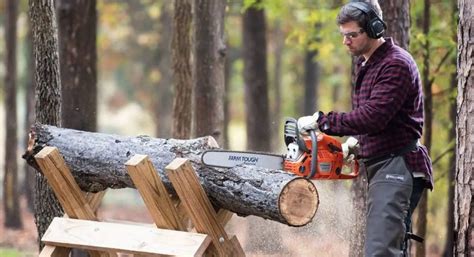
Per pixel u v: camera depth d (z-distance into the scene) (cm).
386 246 917
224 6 1672
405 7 1261
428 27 1673
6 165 2714
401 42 1256
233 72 4772
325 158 930
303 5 2269
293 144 934
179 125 1769
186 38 1756
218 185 945
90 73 1800
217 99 1658
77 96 1788
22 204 3603
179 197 959
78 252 1589
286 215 890
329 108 4212
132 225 1065
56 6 1797
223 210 991
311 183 908
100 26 4666
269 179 905
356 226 1253
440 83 1884
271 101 4294
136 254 976
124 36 4797
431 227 2445
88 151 1066
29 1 1207
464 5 914
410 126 931
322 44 2177
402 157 931
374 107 904
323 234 1312
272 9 2178
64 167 1043
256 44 2520
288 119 947
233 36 3781
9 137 2709
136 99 6009
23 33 4403
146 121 6425
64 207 1049
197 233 955
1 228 2761
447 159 2077
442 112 1947
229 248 982
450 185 1714
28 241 2439
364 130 912
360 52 938
